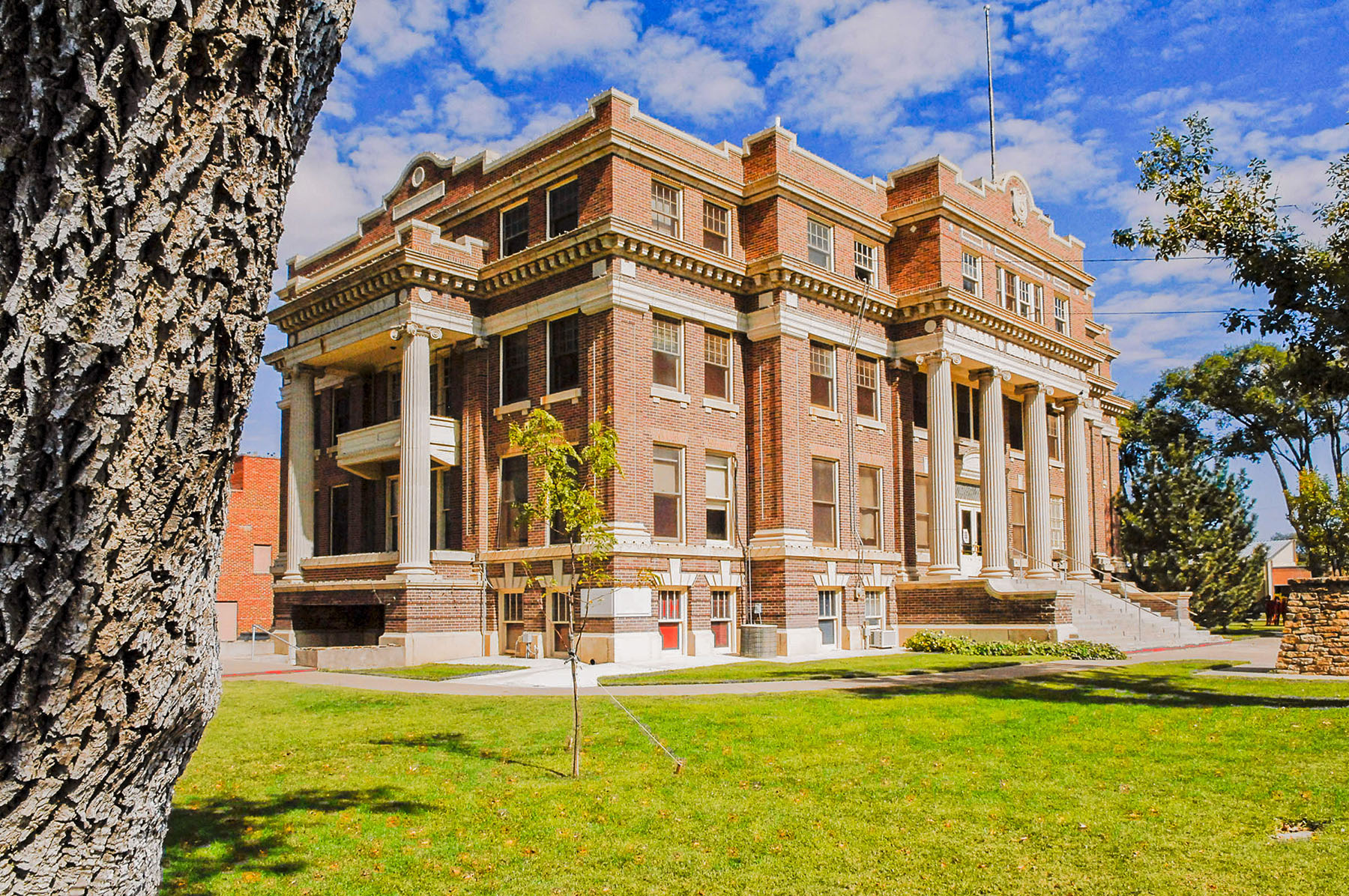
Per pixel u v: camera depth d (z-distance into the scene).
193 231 2.87
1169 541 41.94
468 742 12.66
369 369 32.66
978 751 11.60
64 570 2.78
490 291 28.25
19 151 2.64
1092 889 7.24
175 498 2.97
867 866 7.84
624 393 25.09
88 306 2.73
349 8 3.39
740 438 28.14
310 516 30.73
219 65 2.87
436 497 29.06
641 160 26.38
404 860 8.11
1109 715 13.73
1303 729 12.26
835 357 29.75
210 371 2.98
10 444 2.70
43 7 2.55
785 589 26.78
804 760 11.30
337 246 35.47
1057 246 37.88
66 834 3.05
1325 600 19.22
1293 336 16.03
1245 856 7.78
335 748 12.45
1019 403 37.44
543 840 8.62
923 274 31.27
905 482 31.42
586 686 18.92
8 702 2.82
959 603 29.45
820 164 30.22
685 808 9.49
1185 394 52.22
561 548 25.33
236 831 8.88
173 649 3.09
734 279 27.98
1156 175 16.42
